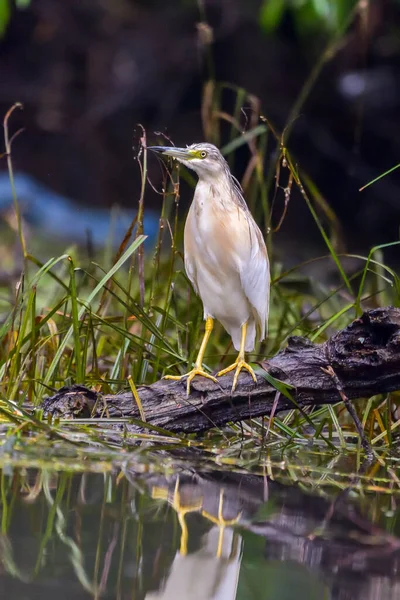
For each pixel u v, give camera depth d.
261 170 11.54
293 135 30.67
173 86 32.59
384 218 29.62
